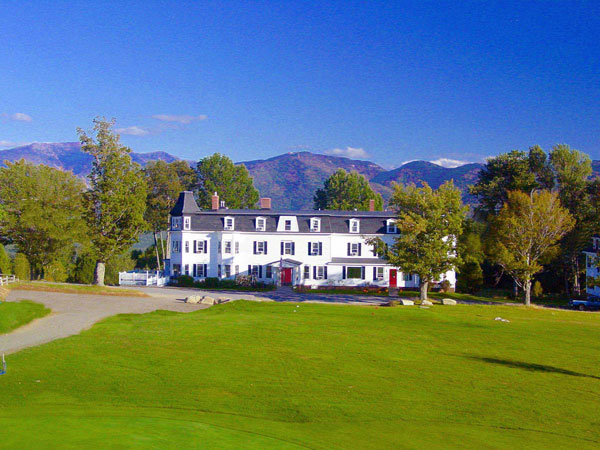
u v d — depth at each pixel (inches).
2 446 512.4
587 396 837.2
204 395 786.8
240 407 740.0
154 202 3361.2
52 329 1254.3
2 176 2377.0
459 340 1220.5
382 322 1421.0
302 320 1414.9
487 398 814.5
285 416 710.5
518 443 639.1
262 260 2500.0
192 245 2497.5
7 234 2361.0
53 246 2427.4
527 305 1995.6
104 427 601.3
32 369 894.4
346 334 1239.5
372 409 749.3
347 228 2511.1
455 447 613.3
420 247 1878.7
